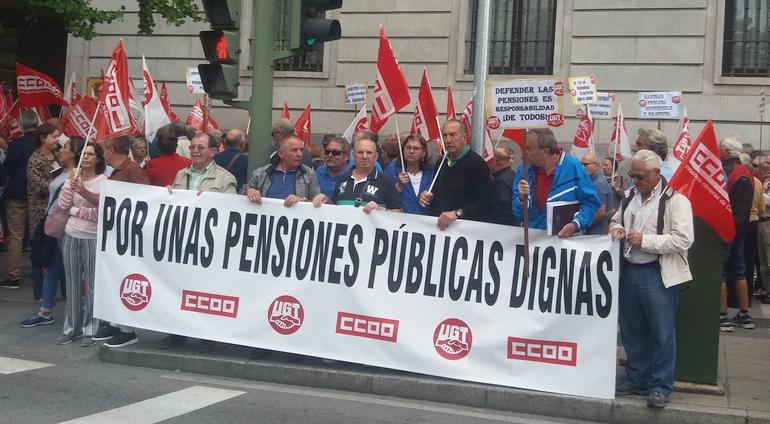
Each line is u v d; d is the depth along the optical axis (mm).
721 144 9391
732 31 15820
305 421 5746
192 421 5613
